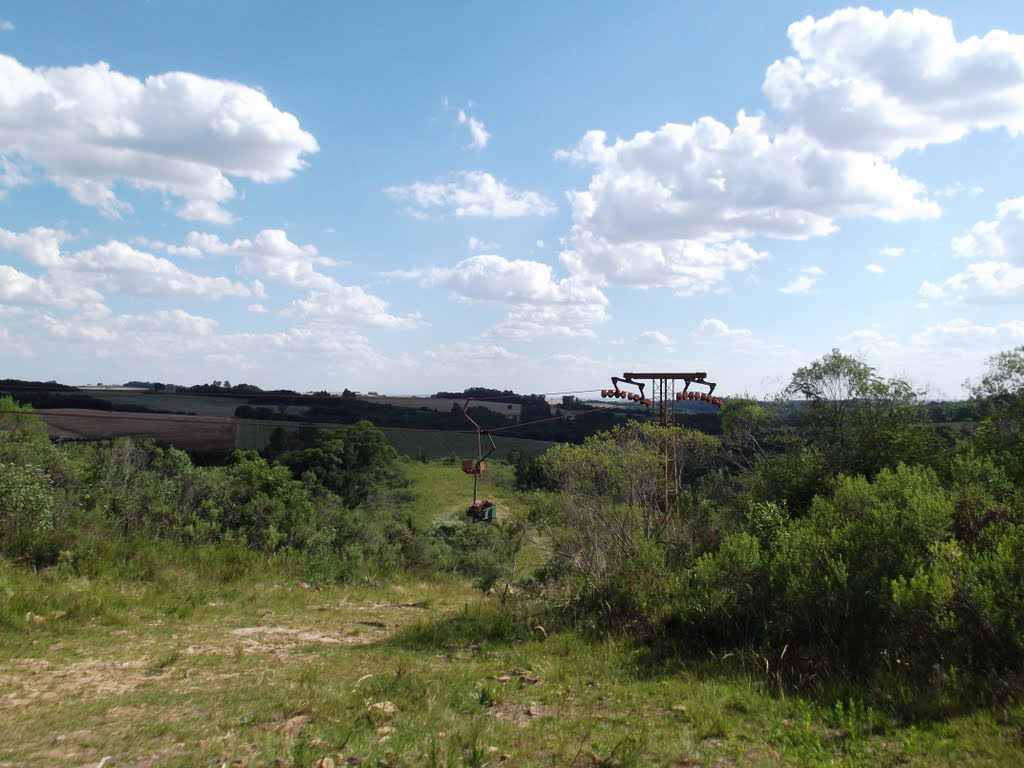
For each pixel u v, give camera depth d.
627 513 12.91
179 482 20.09
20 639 8.80
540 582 13.11
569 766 5.03
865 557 8.13
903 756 5.11
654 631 9.69
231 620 11.86
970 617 6.86
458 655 9.57
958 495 10.10
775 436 17.78
